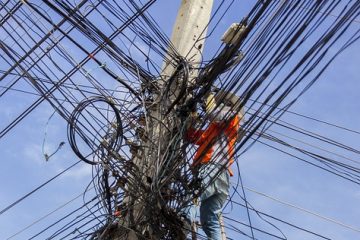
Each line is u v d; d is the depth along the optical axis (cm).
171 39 832
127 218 688
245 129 648
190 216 743
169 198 692
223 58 674
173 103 719
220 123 687
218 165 696
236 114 652
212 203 761
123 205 705
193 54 806
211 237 749
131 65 756
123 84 752
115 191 718
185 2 868
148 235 679
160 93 751
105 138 709
